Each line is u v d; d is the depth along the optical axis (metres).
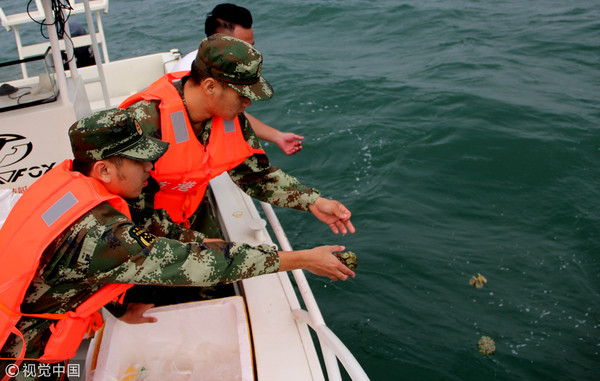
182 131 1.93
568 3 10.42
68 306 1.50
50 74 2.62
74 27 5.18
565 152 5.18
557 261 3.88
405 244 4.01
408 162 5.05
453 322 3.37
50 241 1.39
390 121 5.78
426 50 8.09
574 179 4.81
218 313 1.91
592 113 5.91
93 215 1.45
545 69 7.25
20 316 1.45
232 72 1.76
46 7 2.50
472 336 3.27
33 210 1.45
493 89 6.51
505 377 3.01
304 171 4.98
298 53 8.14
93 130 1.46
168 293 2.34
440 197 4.60
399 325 3.34
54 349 1.53
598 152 5.20
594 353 3.19
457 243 4.05
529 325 3.36
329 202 2.18
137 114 1.91
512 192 4.66
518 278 3.73
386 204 4.48
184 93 1.93
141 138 1.53
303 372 1.82
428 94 6.38
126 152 1.49
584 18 9.36
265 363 1.86
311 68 7.41
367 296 3.55
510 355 3.14
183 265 1.53
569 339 3.27
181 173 2.01
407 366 3.07
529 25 9.12
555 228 4.22
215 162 2.03
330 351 1.79
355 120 5.81
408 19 9.59
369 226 4.22
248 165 2.19
